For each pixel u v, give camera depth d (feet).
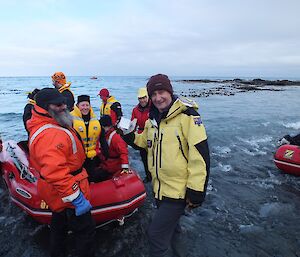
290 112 52.39
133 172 13.17
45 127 7.91
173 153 7.93
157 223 8.17
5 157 14.74
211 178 18.26
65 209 8.99
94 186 11.57
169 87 7.91
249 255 10.64
